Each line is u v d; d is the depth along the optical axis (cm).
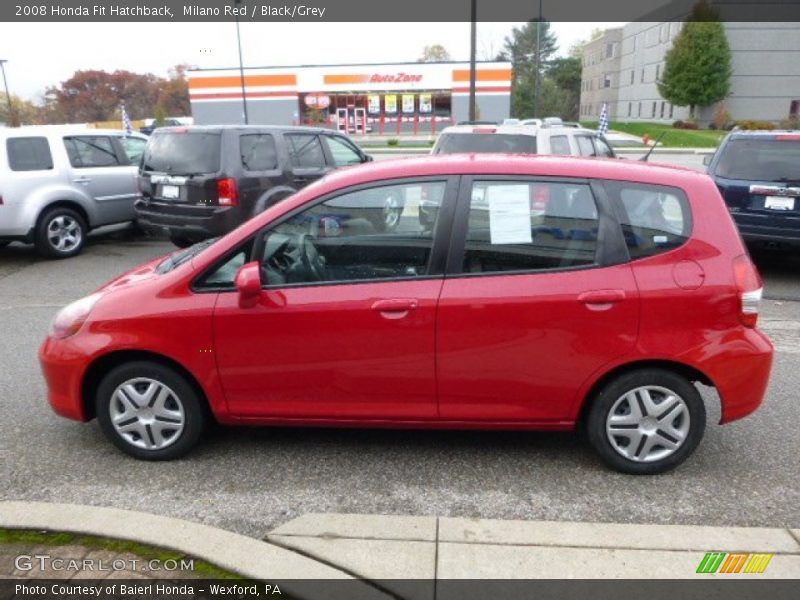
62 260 967
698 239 346
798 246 783
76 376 374
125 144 1086
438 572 281
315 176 948
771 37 4262
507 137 859
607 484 360
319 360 357
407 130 4562
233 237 361
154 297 364
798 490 355
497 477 369
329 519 318
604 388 356
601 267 345
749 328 349
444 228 351
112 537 299
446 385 356
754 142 802
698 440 361
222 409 371
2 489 359
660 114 5181
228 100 4459
